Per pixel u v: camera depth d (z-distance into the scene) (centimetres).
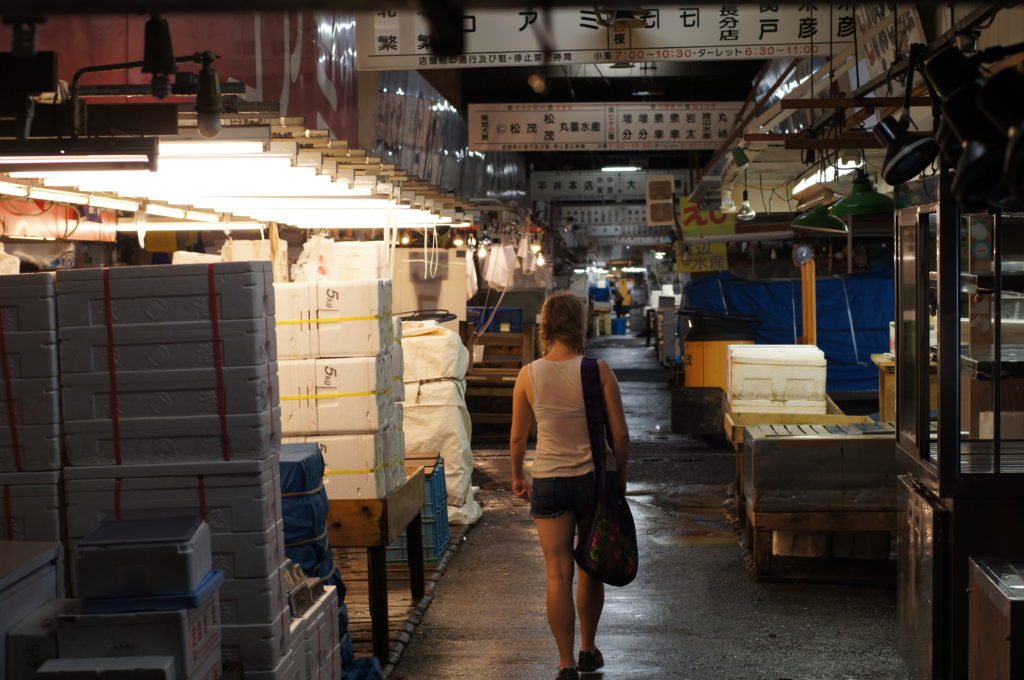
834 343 1700
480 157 2075
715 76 2198
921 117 781
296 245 992
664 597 641
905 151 389
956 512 428
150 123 378
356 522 521
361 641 557
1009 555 426
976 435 477
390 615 601
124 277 336
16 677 286
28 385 340
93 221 705
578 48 987
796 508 658
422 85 1452
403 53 1009
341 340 520
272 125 414
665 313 2533
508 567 723
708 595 644
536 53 991
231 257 752
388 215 677
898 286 515
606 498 472
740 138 1215
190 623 284
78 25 522
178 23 602
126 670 271
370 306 516
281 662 344
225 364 333
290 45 787
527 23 987
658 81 2741
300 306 522
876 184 1171
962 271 430
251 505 335
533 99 2734
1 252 564
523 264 1878
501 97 2700
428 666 523
